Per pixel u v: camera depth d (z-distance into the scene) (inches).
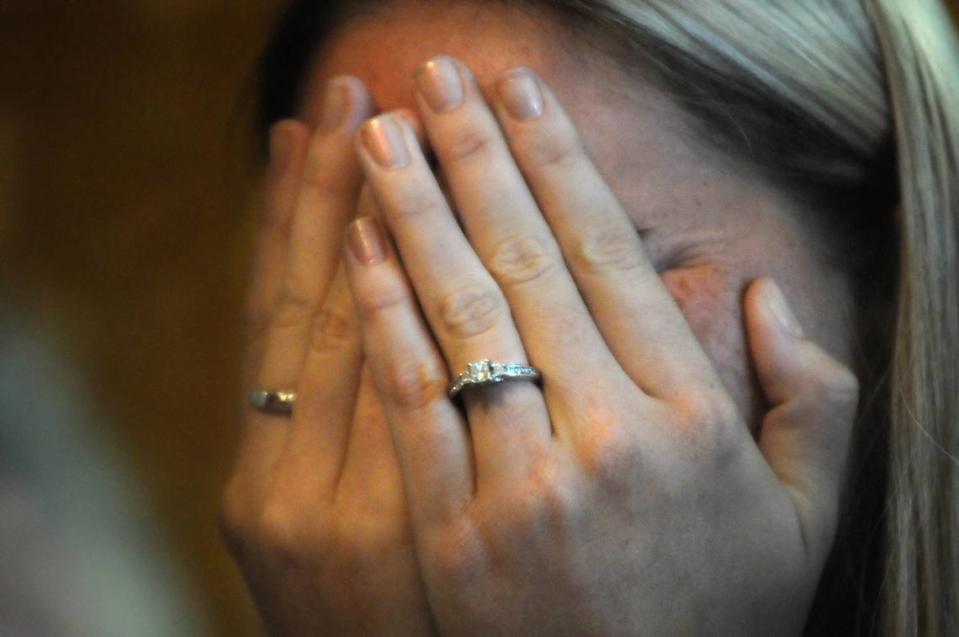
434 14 73.9
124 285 125.6
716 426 67.8
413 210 67.6
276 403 78.5
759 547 69.9
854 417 74.4
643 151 70.8
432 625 72.5
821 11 75.5
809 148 73.5
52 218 126.0
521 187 69.2
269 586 76.7
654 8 69.3
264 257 85.4
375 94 75.5
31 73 129.1
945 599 76.6
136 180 131.4
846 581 81.4
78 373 113.9
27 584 77.2
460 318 66.5
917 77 78.0
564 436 66.1
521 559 65.4
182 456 120.2
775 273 73.5
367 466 72.7
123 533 94.0
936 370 77.2
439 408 67.1
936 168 77.7
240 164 127.0
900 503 76.5
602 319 69.4
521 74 68.5
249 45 131.4
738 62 70.4
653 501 66.1
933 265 77.2
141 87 133.4
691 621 68.0
